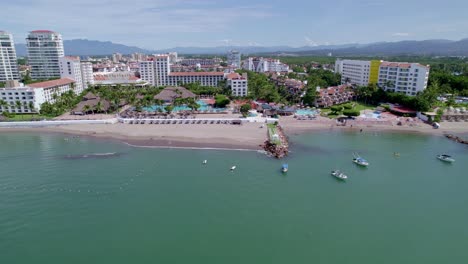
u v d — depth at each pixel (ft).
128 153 380.58
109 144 418.92
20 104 584.81
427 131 499.10
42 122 518.37
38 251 200.03
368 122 540.52
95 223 229.25
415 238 216.74
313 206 255.29
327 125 531.09
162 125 511.81
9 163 343.67
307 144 426.51
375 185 295.89
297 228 225.56
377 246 207.62
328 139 453.17
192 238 213.87
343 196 273.13
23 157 364.38
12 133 479.00
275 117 572.10
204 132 467.52
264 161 354.33
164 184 291.99
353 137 464.65
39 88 611.88
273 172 322.34
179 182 296.51
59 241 209.56
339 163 352.28
